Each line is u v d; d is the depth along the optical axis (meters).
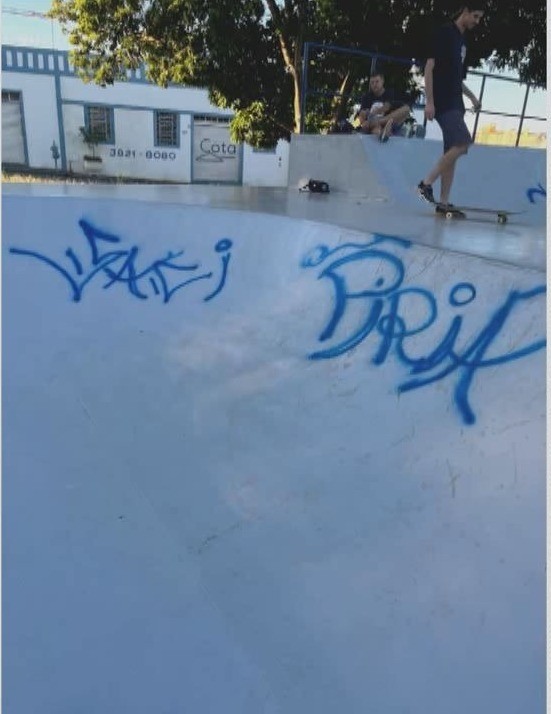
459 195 6.79
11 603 2.04
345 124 8.28
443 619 1.91
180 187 6.86
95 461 2.81
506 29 10.95
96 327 3.93
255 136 13.10
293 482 2.59
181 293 4.18
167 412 3.17
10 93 19.69
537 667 1.68
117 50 13.23
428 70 4.53
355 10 10.68
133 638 1.97
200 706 1.78
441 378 2.68
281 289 3.91
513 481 2.14
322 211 4.77
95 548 2.31
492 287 2.75
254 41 11.75
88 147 20.78
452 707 1.69
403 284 3.18
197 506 2.54
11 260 4.07
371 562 2.16
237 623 2.02
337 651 1.91
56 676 1.83
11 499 2.51
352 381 3.01
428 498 2.30
